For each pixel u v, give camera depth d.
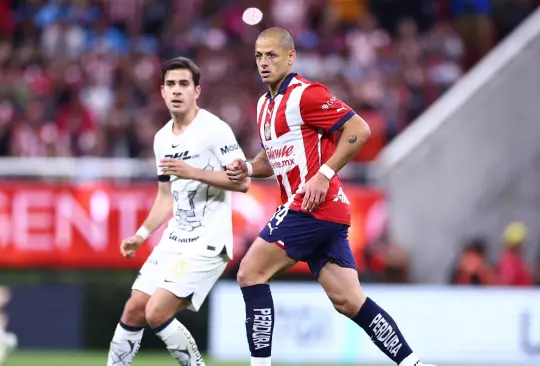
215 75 57.75
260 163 24.94
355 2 66.38
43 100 55.00
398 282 46.97
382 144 54.38
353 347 41.88
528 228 54.47
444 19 66.38
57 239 46.47
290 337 41.97
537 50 55.19
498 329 42.28
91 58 58.25
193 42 60.91
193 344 25.91
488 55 58.69
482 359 42.19
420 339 42.31
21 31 61.34
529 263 54.16
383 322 23.48
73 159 49.53
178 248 25.91
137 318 25.97
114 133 51.88
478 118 53.69
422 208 52.06
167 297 25.30
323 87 23.30
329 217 23.38
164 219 26.66
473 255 46.91
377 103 56.19
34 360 40.81
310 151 23.38
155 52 60.47
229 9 63.19
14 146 52.62
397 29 65.69
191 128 25.97
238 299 42.81
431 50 61.44
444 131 52.88
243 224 46.88
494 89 54.34
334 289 23.66
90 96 56.53
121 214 46.72
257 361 23.36
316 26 63.16
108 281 45.31
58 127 54.03
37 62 58.41
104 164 48.03
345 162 22.92
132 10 62.97
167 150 26.17
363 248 48.03
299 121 23.27
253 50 60.38
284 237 23.31
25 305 44.25
